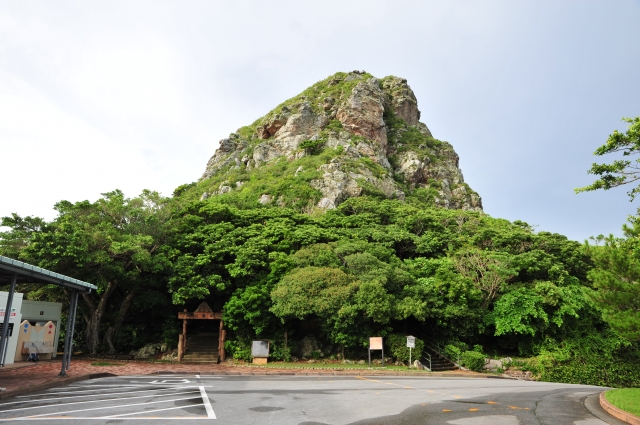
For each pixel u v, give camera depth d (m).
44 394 11.94
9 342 19.97
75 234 21.56
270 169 63.28
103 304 25.39
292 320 25.25
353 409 9.84
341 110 76.56
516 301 25.86
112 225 25.12
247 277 25.72
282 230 29.08
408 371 21.42
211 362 23.09
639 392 12.20
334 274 23.98
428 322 27.30
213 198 45.50
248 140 85.38
